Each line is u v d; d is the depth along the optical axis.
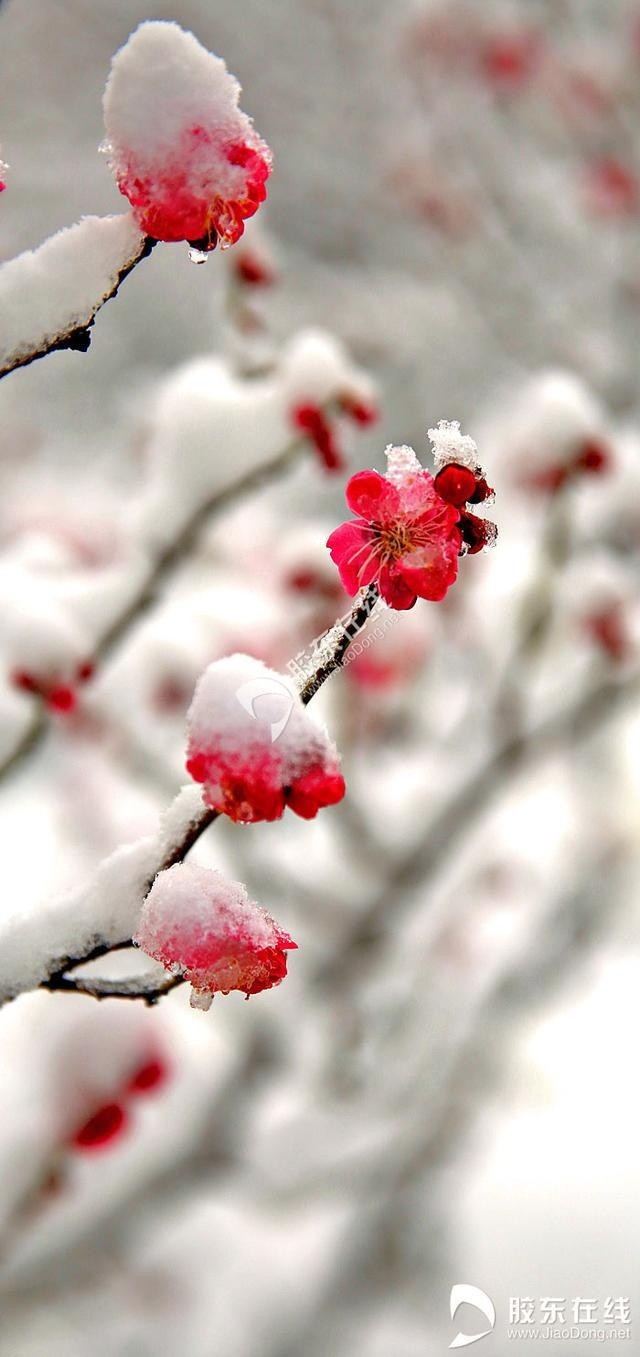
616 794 2.13
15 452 2.20
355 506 0.77
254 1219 2.02
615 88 2.88
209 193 0.75
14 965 0.77
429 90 2.91
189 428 1.24
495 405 3.16
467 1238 1.94
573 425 1.49
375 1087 1.80
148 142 0.75
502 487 1.62
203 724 0.76
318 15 3.15
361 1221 1.83
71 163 3.04
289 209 3.30
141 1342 1.82
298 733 0.76
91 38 3.30
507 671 1.71
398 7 3.03
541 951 1.99
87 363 3.54
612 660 1.76
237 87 0.76
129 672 1.57
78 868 1.87
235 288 1.33
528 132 2.98
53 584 1.28
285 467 1.25
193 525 1.23
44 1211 1.42
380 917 1.73
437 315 3.16
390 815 1.82
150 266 3.45
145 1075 1.37
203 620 1.64
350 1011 1.73
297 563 1.62
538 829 2.21
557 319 2.92
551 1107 2.16
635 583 1.82
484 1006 1.91
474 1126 2.00
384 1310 1.81
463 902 2.01
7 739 1.20
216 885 0.76
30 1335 1.75
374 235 3.29
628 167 2.95
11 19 3.19
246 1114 1.66
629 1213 1.99
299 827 1.84
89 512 1.76
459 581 1.82
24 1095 1.38
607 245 3.08
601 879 2.09
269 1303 1.88
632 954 2.41
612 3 3.02
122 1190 1.62
